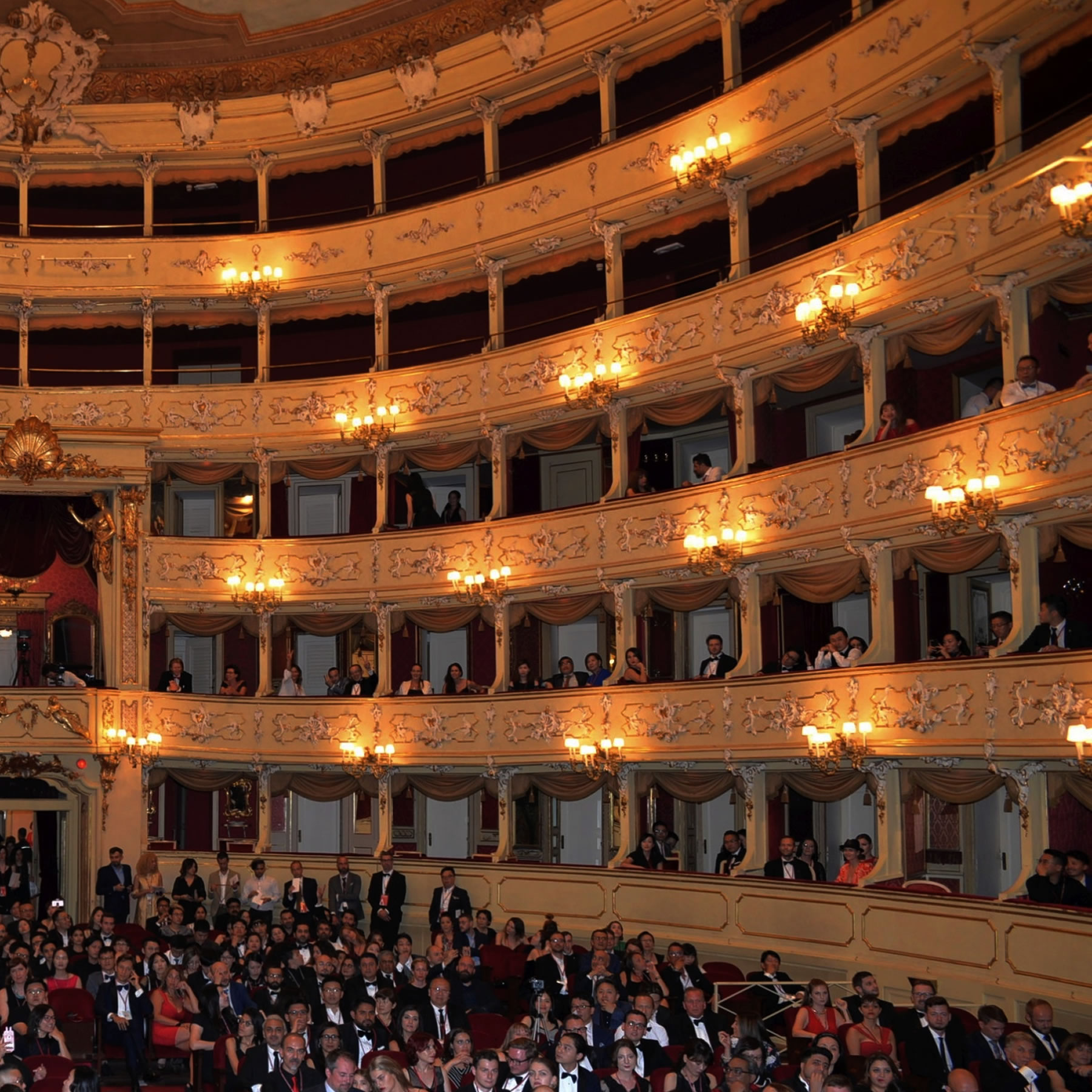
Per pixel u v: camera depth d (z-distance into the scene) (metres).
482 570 34.66
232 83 39.72
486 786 34.41
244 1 38.00
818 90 28.28
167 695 36.53
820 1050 14.05
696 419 31.69
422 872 34.34
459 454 36.50
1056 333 25.56
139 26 38.81
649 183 32.34
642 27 33.09
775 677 27.81
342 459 38.22
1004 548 24.12
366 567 36.66
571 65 34.91
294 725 36.59
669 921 29.11
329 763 36.09
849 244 27.22
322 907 30.77
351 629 41.06
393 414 36.69
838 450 32.41
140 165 40.12
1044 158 22.67
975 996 22.41
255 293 38.56
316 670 41.41
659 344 31.61
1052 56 24.45
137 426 38.31
